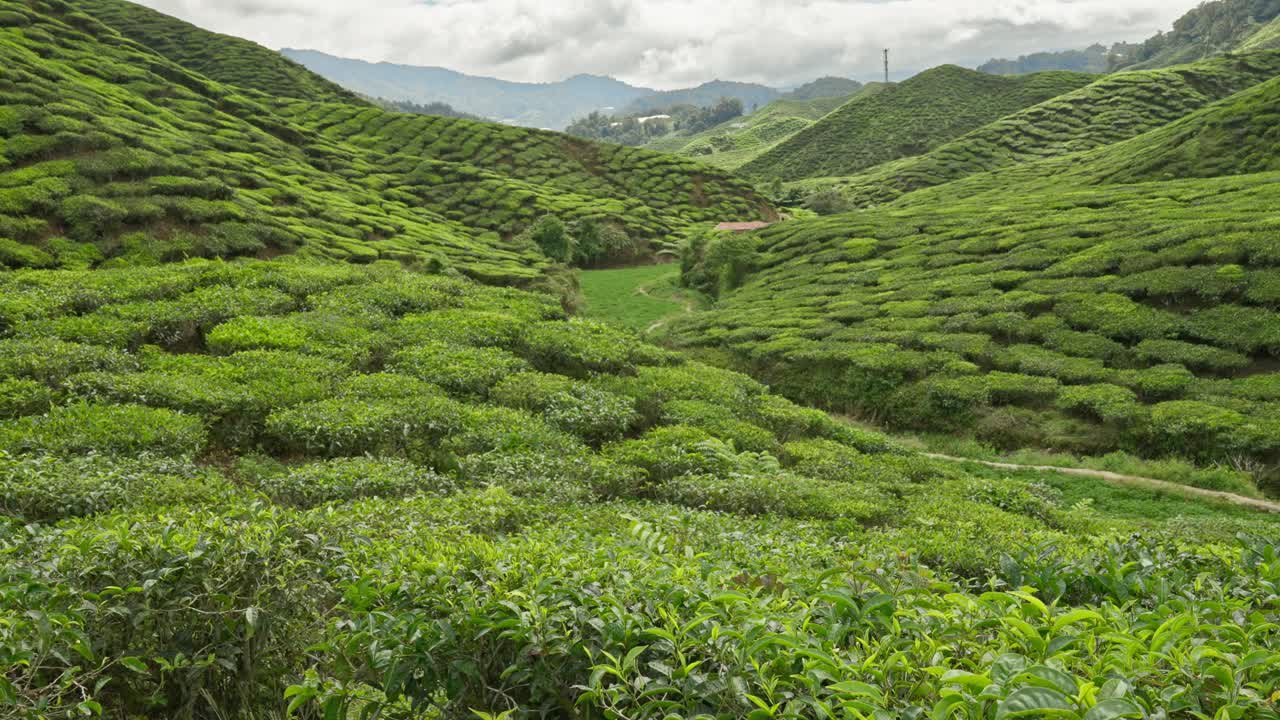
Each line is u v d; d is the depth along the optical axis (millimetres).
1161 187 50062
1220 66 115938
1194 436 22281
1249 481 20391
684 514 11547
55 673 4715
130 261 34469
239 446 15508
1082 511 17969
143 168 41500
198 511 6852
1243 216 36312
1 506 9305
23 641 4270
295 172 61281
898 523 13742
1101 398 24625
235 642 4969
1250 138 60688
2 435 12391
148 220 37500
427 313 26141
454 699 4355
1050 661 3158
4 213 34062
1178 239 34781
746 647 3654
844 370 30609
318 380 18453
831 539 11203
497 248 60906
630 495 15078
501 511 10148
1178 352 26844
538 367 23859
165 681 4992
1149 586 5133
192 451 13586
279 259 36562
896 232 50812
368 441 15203
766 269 51969
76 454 12320
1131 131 102312
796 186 120125
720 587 4773
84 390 15781
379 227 52875
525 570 4855
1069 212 46969
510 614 4348
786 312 39219
